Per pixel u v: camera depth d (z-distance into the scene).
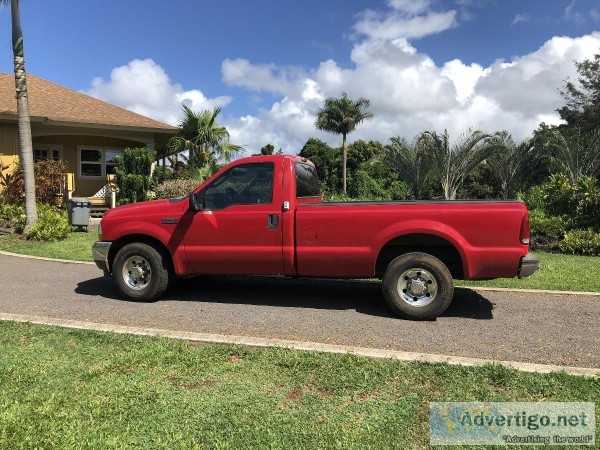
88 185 20.72
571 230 12.12
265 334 5.25
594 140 21.53
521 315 6.12
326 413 3.44
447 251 6.16
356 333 5.30
